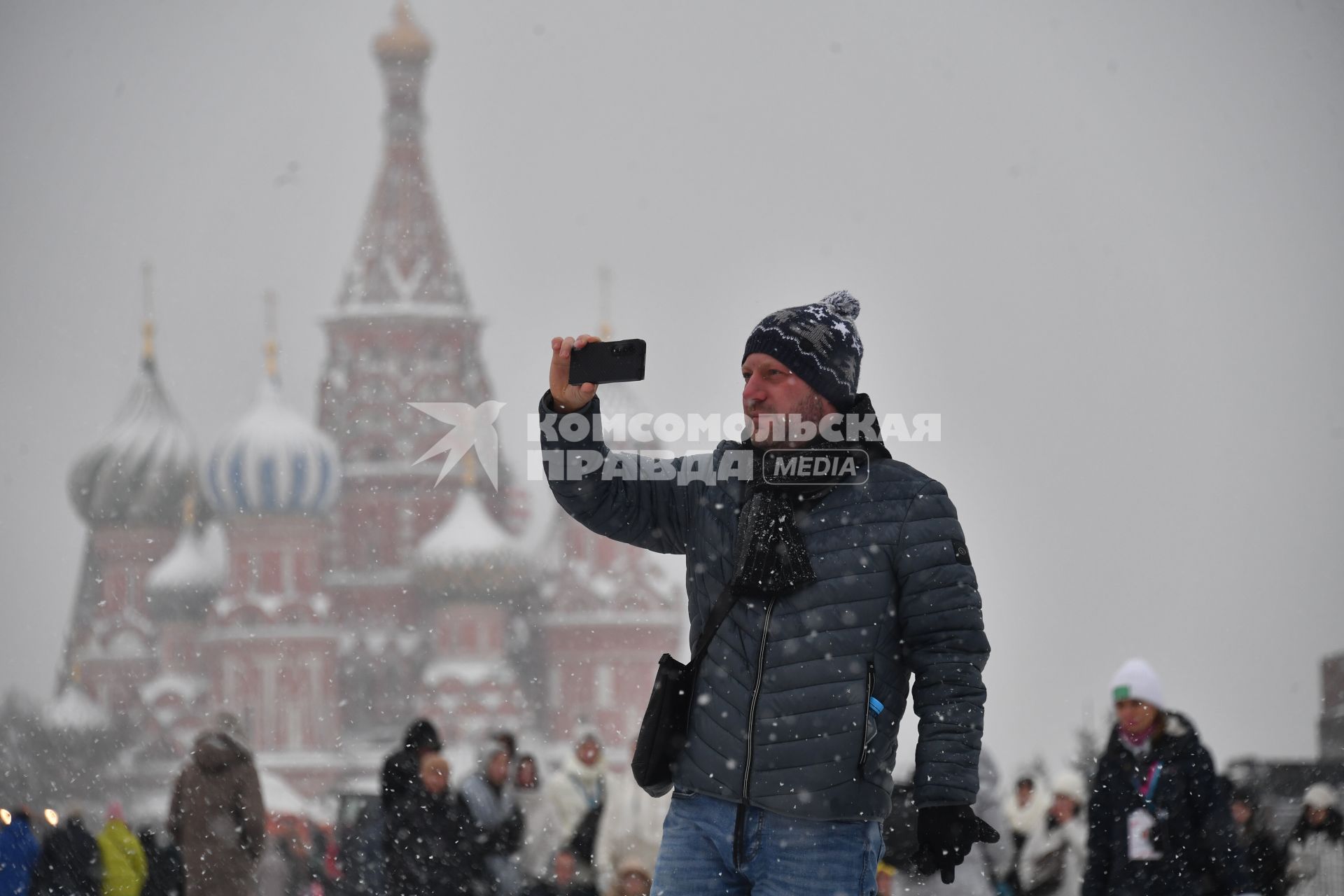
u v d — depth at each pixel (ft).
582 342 17.43
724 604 16.94
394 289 654.94
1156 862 31.71
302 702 562.25
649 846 54.70
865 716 16.58
